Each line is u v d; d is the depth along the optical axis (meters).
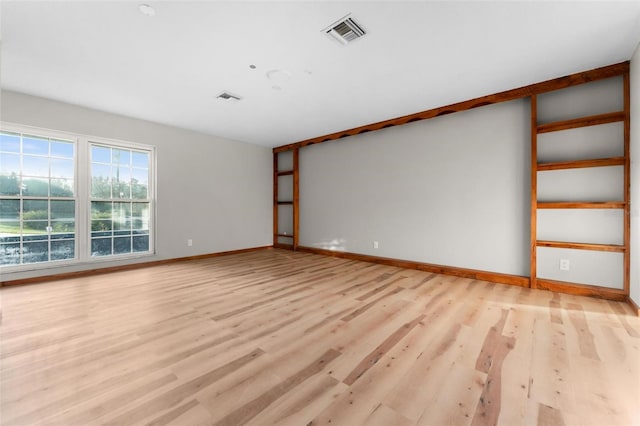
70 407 1.44
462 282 3.81
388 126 4.96
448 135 4.28
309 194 6.38
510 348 2.05
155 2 2.03
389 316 2.65
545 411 1.42
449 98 3.88
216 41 2.53
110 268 4.48
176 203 5.30
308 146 6.38
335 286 3.64
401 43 2.57
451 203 4.26
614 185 3.08
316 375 1.73
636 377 1.69
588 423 1.33
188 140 5.47
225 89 3.57
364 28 2.35
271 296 3.24
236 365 1.84
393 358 1.92
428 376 1.72
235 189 6.30
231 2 2.04
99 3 2.04
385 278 4.04
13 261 3.75
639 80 2.61
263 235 6.89
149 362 1.87
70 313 2.71
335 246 5.89
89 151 4.35
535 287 3.47
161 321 2.53
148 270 4.57
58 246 4.09
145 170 5.01
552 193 3.43
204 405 1.46
